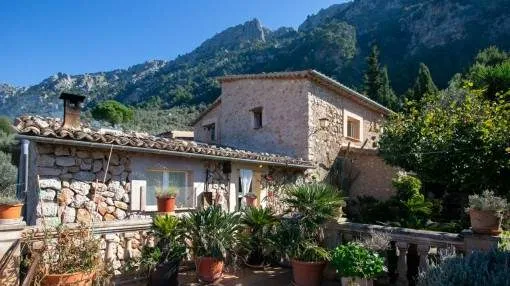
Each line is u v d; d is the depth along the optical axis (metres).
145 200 7.88
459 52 48.41
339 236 5.80
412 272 5.16
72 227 4.74
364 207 10.34
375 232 5.23
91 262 4.51
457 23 54.19
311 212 5.82
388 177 13.26
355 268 4.55
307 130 12.39
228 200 9.80
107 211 7.21
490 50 28.97
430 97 9.64
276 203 11.30
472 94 8.72
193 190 8.94
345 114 14.42
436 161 7.61
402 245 5.05
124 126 32.94
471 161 6.96
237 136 14.42
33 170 6.75
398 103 29.62
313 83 12.87
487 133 6.68
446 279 2.84
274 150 13.19
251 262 6.68
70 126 6.98
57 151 6.62
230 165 9.96
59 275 4.18
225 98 15.09
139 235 5.93
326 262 5.57
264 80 13.80
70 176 6.75
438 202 10.40
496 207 4.23
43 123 6.47
